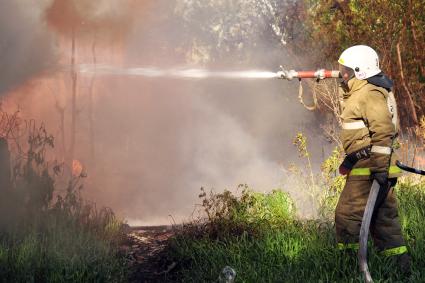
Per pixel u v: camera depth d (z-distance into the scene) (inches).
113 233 439.8
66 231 404.2
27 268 352.8
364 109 331.3
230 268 338.0
